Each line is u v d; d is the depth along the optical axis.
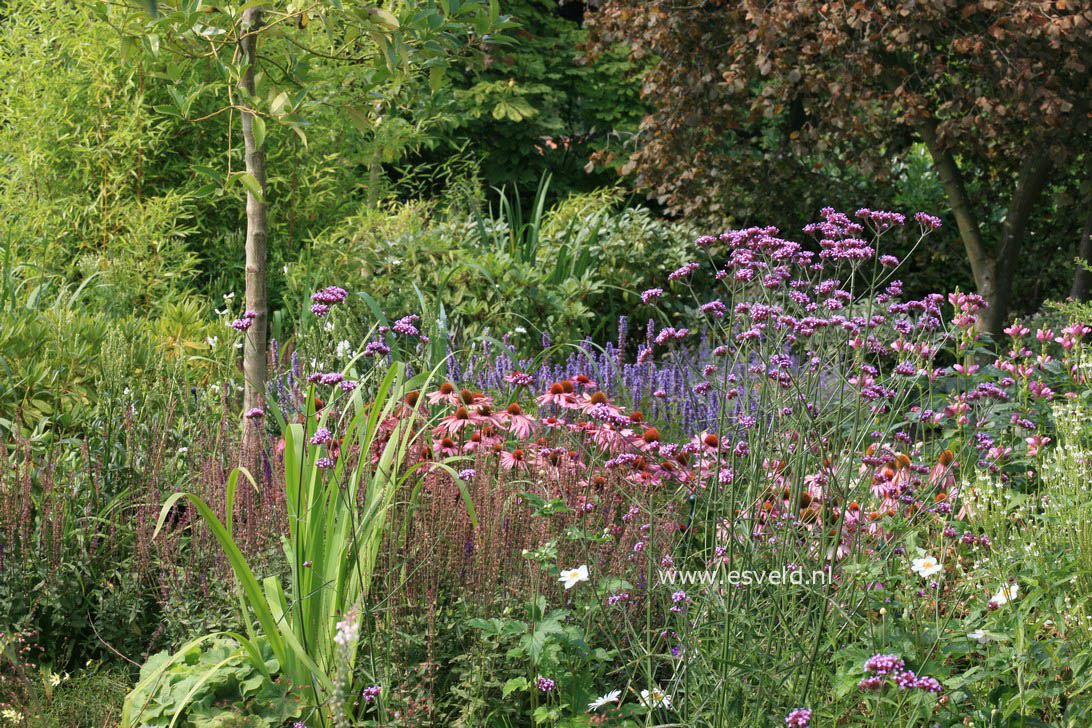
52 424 4.78
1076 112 7.47
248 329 4.63
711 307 3.30
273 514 3.57
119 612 3.51
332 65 7.59
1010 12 7.15
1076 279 8.80
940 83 8.20
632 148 12.84
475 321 7.58
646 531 3.43
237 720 2.88
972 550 3.46
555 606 3.24
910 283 10.28
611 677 3.22
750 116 8.66
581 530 3.22
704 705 2.78
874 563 2.93
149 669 3.17
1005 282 8.36
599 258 8.61
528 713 3.09
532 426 3.86
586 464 3.85
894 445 3.86
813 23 7.83
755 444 3.06
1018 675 2.70
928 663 2.67
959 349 4.71
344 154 9.38
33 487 3.89
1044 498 3.79
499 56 6.88
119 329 5.09
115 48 7.26
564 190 13.76
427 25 4.21
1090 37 6.89
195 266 8.14
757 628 2.91
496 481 3.49
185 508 4.02
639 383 5.20
